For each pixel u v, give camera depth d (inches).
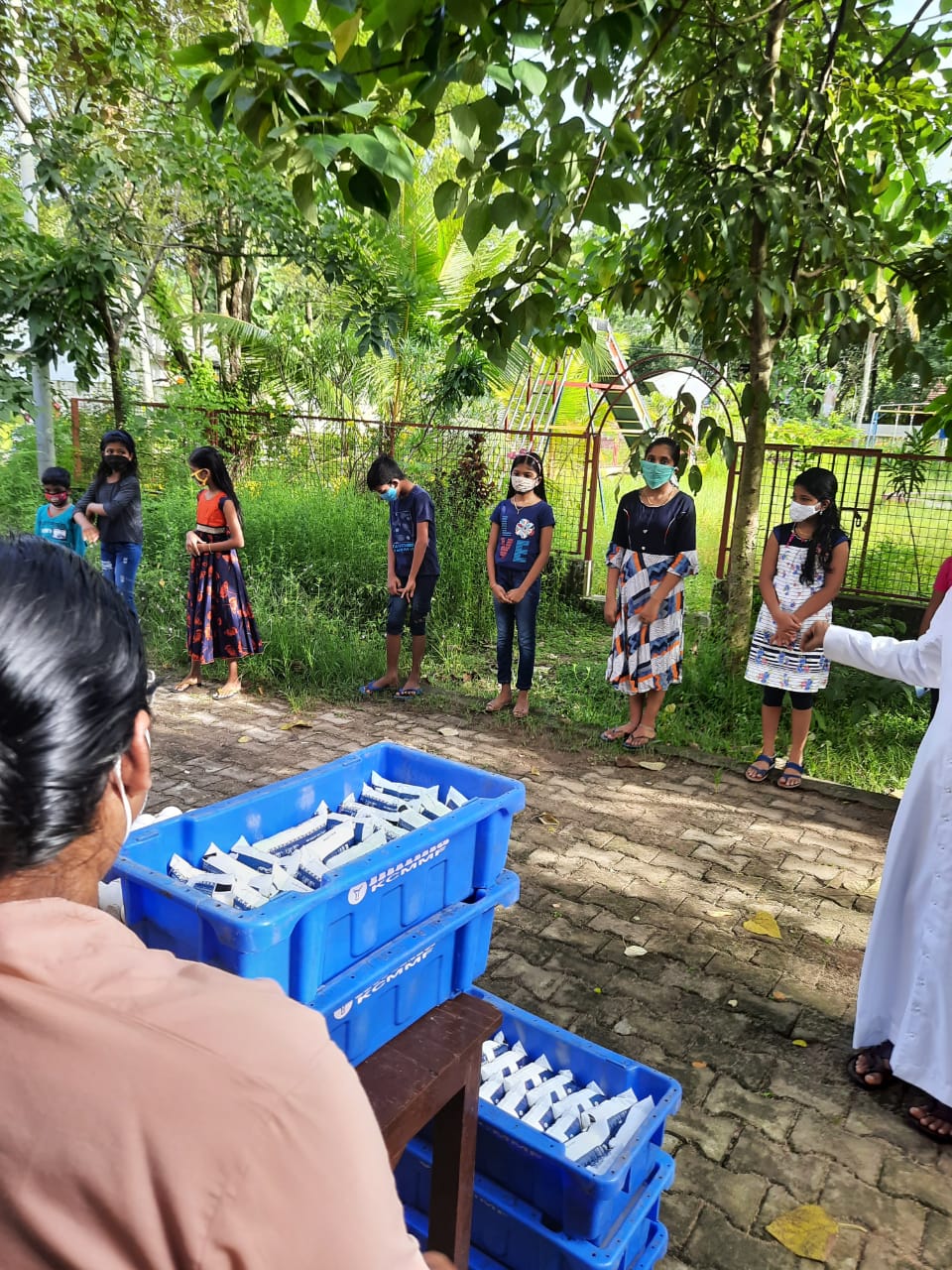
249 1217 23.9
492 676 274.4
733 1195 92.9
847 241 199.6
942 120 217.2
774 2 186.4
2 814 26.1
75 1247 23.5
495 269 462.6
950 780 96.7
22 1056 25.0
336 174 84.5
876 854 169.5
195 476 239.9
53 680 26.7
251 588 309.1
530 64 78.1
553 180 92.4
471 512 333.7
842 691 231.8
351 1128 25.9
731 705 237.0
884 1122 103.3
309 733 224.8
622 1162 72.9
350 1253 25.0
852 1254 86.4
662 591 207.3
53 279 325.1
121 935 28.9
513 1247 75.3
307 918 56.7
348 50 83.7
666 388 545.6
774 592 195.6
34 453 418.3
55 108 380.8
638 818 183.0
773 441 471.5
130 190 392.2
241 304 504.1
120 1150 23.8
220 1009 26.5
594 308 231.3
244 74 80.4
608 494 487.2
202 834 71.4
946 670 100.0
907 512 300.5
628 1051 113.7
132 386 425.7
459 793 79.0
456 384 403.5
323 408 504.7
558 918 143.8
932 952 97.5
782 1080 109.7
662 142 204.5
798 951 136.9
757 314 222.1
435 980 69.3
